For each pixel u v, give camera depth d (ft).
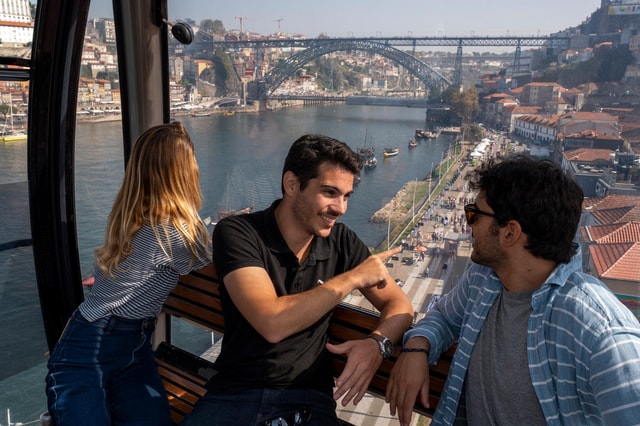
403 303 6.25
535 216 4.48
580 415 4.43
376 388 6.54
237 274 5.83
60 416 6.28
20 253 9.39
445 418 5.24
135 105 9.50
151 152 6.41
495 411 4.83
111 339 6.57
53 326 9.78
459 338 5.49
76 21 8.61
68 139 9.21
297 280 6.24
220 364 6.35
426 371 5.50
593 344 4.18
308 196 5.94
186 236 6.51
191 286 8.29
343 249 6.63
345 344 5.82
